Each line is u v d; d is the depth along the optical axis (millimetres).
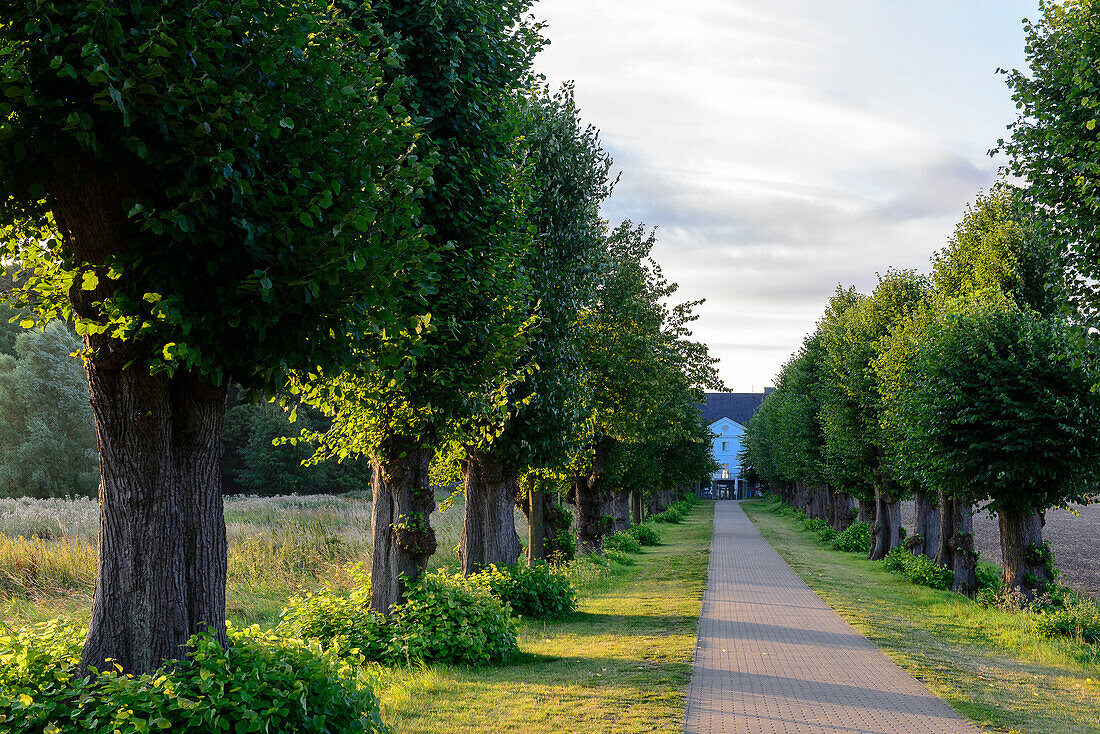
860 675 10086
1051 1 11320
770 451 73875
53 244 5801
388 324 6129
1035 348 16875
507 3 10812
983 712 8305
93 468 50125
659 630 13586
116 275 4953
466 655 10484
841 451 31484
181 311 4949
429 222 9594
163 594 5555
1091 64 10297
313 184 5430
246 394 5570
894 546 32188
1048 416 16203
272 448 63594
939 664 11148
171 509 5664
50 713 4891
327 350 5582
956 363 17750
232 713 5137
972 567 21641
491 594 14336
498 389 11469
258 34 5270
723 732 7227
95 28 4336
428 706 8102
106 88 4266
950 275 22969
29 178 4848
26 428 49750
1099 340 11211
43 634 5992
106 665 5391
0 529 20875
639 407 24562
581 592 19438
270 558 18500
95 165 4836
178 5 4793
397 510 11344
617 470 28719
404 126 6668
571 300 16125
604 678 9562
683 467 46469
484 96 10273
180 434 5801
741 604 17359
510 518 16609
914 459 19891
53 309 6805
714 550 33562
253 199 5051
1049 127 11203
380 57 9008
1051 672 11094
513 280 11305
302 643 6230
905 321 24734
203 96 4785
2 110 4398
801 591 20250
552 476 18594
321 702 5660
